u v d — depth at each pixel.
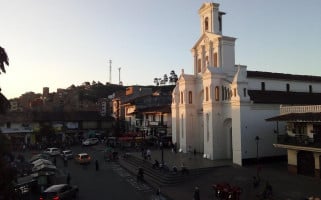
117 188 33.88
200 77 51.00
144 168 41.94
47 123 80.56
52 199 26.53
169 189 32.56
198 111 51.72
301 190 28.55
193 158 45.41
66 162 47.47
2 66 13.98
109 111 109.19
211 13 50.16
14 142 73.25
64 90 156.50
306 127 35.53
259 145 41.03
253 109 41.06
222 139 44.84
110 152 55.78
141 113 75.31
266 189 27.19
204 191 31.16
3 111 14.84
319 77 57.09
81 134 85.25
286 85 51.81
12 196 14.63
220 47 47.81
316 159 32.94
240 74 41.06
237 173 36.09
